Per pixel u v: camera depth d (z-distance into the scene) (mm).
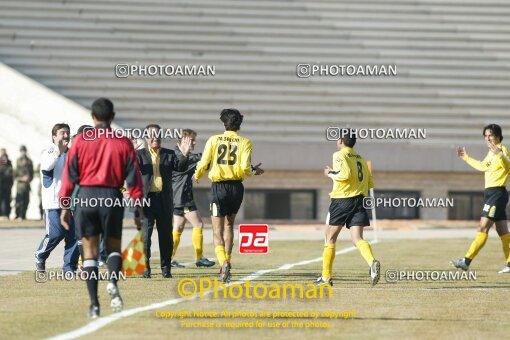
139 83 147625
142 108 144750
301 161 136000
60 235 58219
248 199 136250
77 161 40594
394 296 49750
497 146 63781
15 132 138625
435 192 139875
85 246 40812
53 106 138875
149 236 57781
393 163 138125
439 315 42750
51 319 39938
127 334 36344
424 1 167250
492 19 167000
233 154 53812
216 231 54125
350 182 52094
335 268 65875
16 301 45906
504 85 156250
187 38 155500
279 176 136625
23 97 139500
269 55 155375
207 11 160125
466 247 89062
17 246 84125
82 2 158500
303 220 136625
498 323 40406
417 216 139250
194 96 147375
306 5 163250
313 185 137375
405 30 162875
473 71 158375
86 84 147000
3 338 35062
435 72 156125
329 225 52812
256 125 145875
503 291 52594
